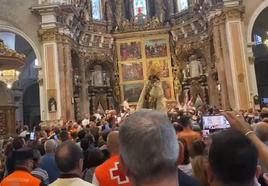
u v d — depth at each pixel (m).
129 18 31.44
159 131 1.66
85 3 28.78
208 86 27.42
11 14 24.09
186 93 28.70
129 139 1.66
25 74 28.92
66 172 3.60
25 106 30.84
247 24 22.47
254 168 1.68
